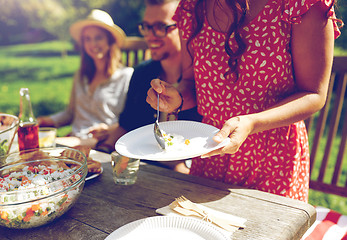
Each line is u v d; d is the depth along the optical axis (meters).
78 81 2.94
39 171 1.16
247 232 0.96
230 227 0.97
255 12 1.22
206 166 1.53
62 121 2.99
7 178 1.10
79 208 1.12
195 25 1.38
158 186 1.27
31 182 1.07
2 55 16.83
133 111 2.39
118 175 1.28
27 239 0.97
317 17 1.14
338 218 1.54
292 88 1.33
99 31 2.76
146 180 1.32
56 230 1.00
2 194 0.92
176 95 1.38
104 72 2.85
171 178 1.33
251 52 1.25
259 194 1.18
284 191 1.36
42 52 17.58
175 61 2.19
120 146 1.12
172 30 2.08
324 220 1.53
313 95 1.22
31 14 14.45
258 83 1.30
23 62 14.20
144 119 2.35
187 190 1.23
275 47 1.23
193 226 0.92
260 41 1.23
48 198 0.97
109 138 2.44
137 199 1.17
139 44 2.87
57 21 13.79
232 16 1.26
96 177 1.36
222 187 1.24
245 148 1.38
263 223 1.00
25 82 9.85
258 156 1.37
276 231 0.96
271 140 1.34
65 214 1.09
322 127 1.96
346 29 4.88
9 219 0.95
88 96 2.88
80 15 12.90
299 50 1.22
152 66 2.32
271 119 1.17
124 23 9.96
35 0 13.73
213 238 0.87
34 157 1.22
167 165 2.16
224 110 1.40
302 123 1.41
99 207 1.13
